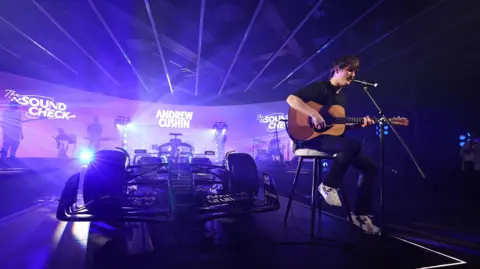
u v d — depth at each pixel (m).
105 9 5.54
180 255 1.88
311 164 7.85
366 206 2.51
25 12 5.64
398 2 4.78
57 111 9.18
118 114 10.94
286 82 10.53
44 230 2.48
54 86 9.09
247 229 2.60
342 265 1.74
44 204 3.80
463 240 2.36
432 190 5.82
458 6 4.53
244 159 3.00
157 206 2.38
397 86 7.30
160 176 3.71
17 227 2.57
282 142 10.81
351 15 5.32
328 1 5.13
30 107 8.45
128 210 2.23
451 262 1.82
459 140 5.96
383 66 7.32
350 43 6.63
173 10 5.75
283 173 6.32
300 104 2.35
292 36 6.26
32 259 1.78
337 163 2.25
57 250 1.96
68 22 6.01
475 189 5.52
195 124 12.25
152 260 1.78
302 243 2.17
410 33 5.71
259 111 11.71
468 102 5.77
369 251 2.01
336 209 3.76
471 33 5.09
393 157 6.61
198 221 2.05
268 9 5.48
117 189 2.44
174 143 5.93
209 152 5.18
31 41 6.91
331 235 2.41
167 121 11.86
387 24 5.46
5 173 3.51
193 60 8.62
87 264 1.71
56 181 5.27
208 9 5.67
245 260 1.80
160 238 2.27
